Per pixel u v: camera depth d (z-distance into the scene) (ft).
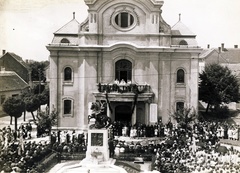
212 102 229.25
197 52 202.39
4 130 178.40
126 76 203.62
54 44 202.18
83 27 203.72
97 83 202.08
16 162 125.29
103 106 140.77
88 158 135.74
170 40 202.90
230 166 119.14
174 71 203.62
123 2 201.16
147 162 145.28
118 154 149.69
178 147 151.12
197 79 204.23
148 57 201.87
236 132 179.63
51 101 204.13
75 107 204.33
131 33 202.39
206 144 160.45
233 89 229.45
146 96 194.70
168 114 203.10
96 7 201.16
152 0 199.62
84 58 201.67
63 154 148.46
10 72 285.64
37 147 146.82
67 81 204.03
